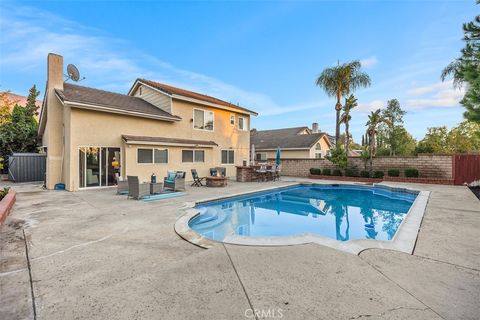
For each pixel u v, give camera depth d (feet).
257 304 9.29
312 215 31.91
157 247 15.62
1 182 53.21
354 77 75.46
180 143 52.95
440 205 27.96
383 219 29.96
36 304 9.50
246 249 14.96
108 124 44.78
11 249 15.26
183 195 36.58
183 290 10.36
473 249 14.71
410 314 8.59
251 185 50.90
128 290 10.43
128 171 45.68
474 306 9.04
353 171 62.75
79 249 15.29
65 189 41.96
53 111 44.42
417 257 13.57
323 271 11.94
